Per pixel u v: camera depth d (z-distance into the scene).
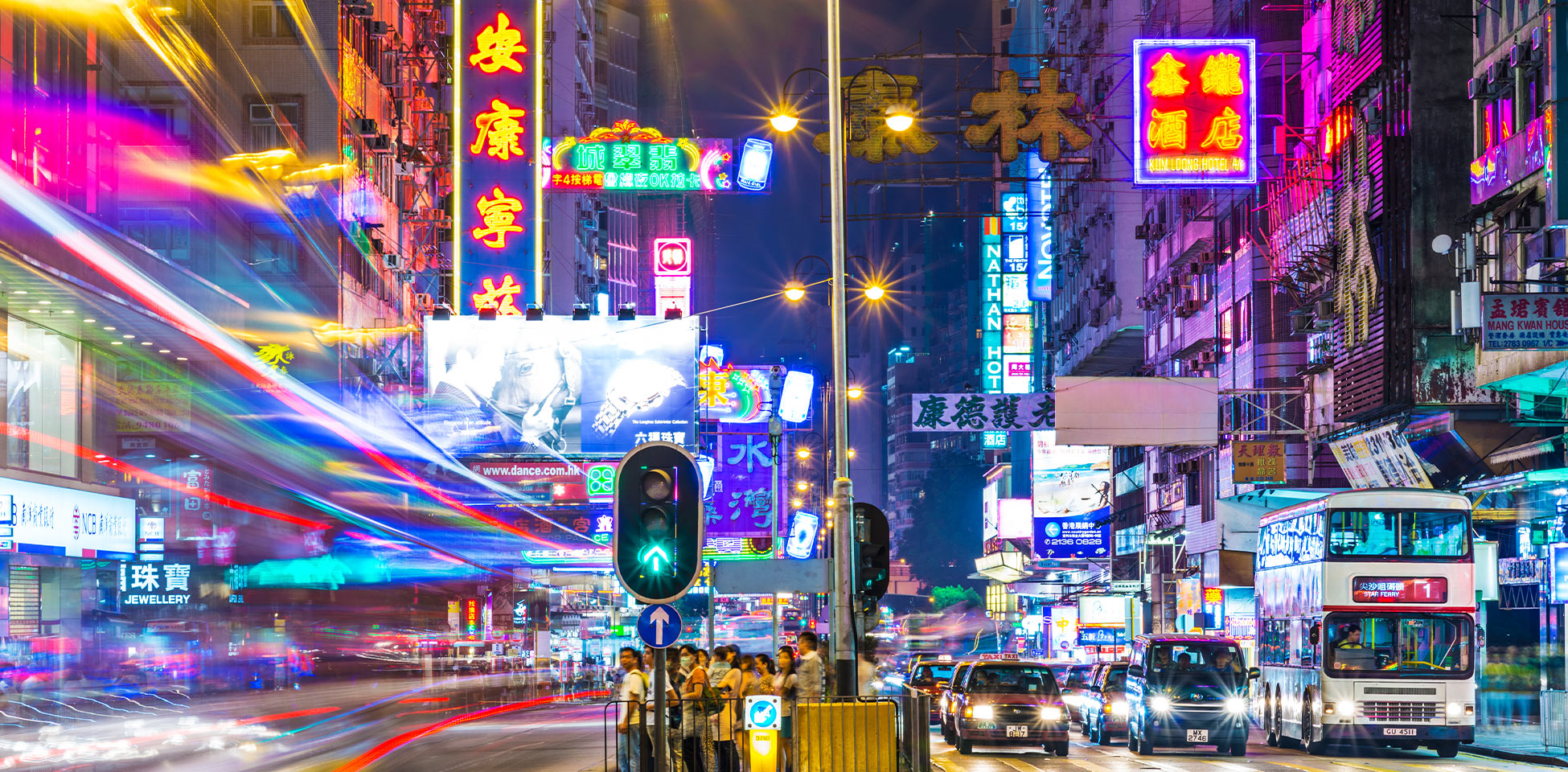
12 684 35.41
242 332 49.50
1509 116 30.25
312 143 55.78
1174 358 59.06
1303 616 26.91
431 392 50.06
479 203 50.00
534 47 50.22
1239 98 34.38
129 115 51.84
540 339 50.22
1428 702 25.38
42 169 36.56
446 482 70.25
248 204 54.91
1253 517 42.59
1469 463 33.81
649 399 50.09
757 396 57.78
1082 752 28.84
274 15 56.28
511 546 70.62
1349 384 38.03
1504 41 30.30
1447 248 31.38
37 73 36.47
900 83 33.75
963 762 25.28
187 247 51.91
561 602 85.62
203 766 22.09
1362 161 37.25
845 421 21.02
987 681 27.30
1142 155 34.34
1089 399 36.66
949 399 51.53
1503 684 34.66
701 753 18.91
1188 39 34.44
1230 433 36.88
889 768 17.14
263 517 51.97
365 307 60.34
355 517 59.91
